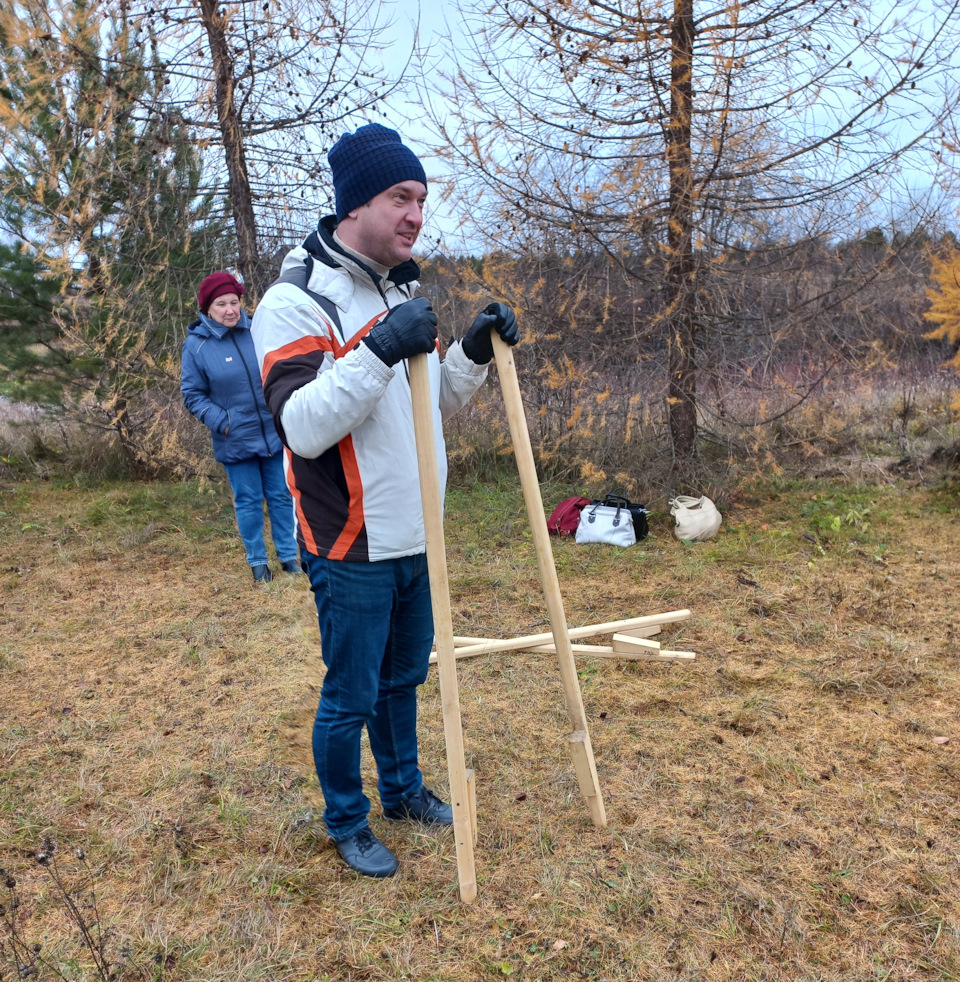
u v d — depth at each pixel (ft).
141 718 10.62
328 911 7.04
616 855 7.61
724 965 6.33
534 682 11.29
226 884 7.37
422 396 6.23
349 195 6.32
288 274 6.51
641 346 19.24
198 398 15.37
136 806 8.58
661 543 17.42
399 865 7.60
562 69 16.89
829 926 6.70
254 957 6.51
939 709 10.15
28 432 26.89
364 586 6.71
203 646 12.90
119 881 7.45
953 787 8.52
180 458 22.15
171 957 6.53
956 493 19.72
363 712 7.11
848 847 7.63
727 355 19.04
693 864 7.45
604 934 6.67
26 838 8.07
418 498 6.79
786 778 8.80
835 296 17.97
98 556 17.92
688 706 10.50
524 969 6.36
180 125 20.35
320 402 5.86
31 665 12.33
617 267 18.54
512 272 19.33
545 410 20.35
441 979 6.29
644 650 10.55
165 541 18.81
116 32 19.39
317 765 7.43
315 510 6.63
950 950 6.40
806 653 11.89
